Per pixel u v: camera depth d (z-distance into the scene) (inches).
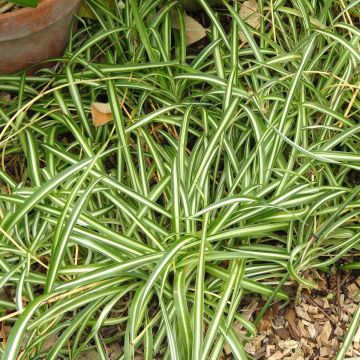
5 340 37.7
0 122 42.4
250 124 41.5
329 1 44.3
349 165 38.6
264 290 37.0
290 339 38.6
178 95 43.2
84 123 41.7
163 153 41.1
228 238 38.1
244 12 46.9
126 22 45.4
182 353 35.0
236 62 41.4
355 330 36.1
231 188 38.4
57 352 34.7
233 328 38.3
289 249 38.1
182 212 38.0
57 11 41.1
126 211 37.2
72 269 35.9
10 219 35.0
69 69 42.3
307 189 37.8
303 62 38.9
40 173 39.5
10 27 40.1
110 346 38.3
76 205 34.0
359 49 43.3
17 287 34.8
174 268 35.3
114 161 42.8
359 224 39.9
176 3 45.9
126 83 42.4
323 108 39.9
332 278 40.1
